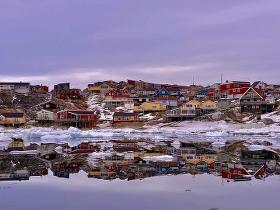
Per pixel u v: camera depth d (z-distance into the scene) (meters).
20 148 80.19
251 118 135.75
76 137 117.75
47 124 156.25
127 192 31.47
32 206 26.64
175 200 28.19
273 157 60.91
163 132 126.06
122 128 138.50
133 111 177.00
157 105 174.62
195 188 33.09
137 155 63.72
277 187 33.59
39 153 68.56
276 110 144.00
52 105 179.88
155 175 41.41
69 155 64.56
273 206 26.09
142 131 128.75
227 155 64.12
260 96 146.75
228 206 26.19
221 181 36.94
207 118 140.12
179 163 52.84
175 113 151.12
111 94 198.50
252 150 73.31
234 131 118.19
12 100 191.88
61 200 28.53
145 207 26.06
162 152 69.44
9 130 133.50
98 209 25.61
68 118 150.00
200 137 110.75
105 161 55.38
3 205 27.03
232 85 184.62
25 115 161.50
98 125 154.62
